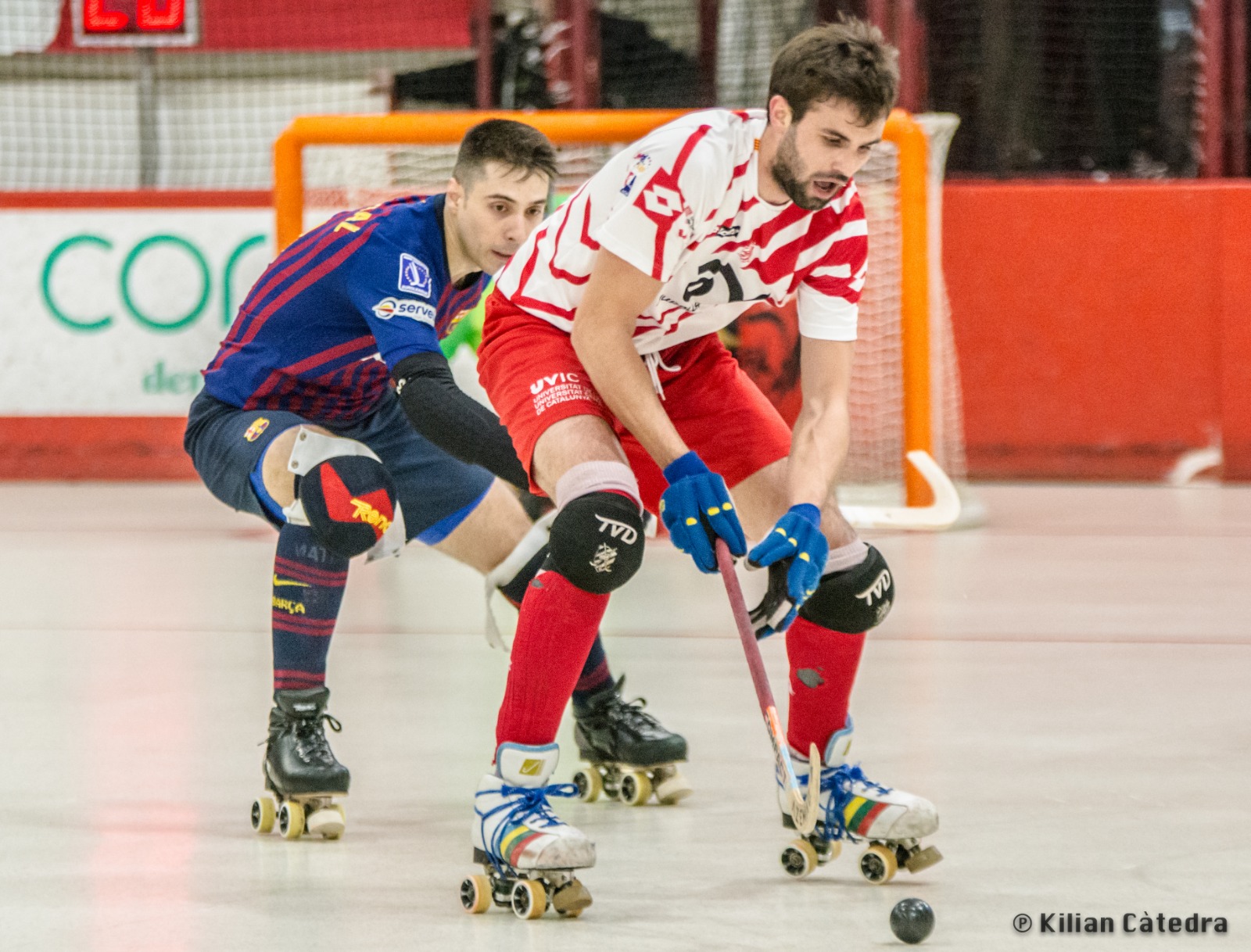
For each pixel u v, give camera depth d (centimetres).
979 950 696
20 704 1273
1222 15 3275
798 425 855
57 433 3275
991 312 3189
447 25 3572
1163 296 3138
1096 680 1360
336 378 1030
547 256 870
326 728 1184
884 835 800
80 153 3781
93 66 3756
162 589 1942
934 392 2700
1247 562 2138
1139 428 3169
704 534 762
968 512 2573
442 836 909
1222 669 1412
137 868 839
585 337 799
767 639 1589
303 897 788
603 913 761
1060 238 3156
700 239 819
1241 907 754
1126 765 1055
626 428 834
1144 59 3341
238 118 3834
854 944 706
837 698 832
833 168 778
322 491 898
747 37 3428
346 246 984
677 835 918
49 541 2427
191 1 3603
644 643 1570
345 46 3619
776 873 834
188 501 2970
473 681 1377
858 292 883
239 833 913
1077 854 849
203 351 3212
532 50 3541
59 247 3238
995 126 3378
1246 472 3139
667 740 984
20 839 895
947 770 1041
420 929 735
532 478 841
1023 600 1816
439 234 996
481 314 2511
